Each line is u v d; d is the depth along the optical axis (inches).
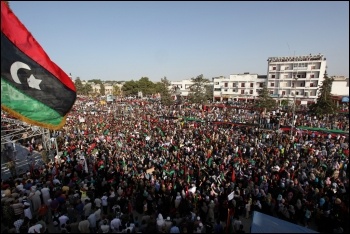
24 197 429.1
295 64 2847.0
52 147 813.2
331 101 1705.2
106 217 392.2
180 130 1131.9
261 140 979.9
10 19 367.2
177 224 381.1
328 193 496.1
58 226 409.1
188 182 528.1
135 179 537.3
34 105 407.5
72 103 470.3
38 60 408.8
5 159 634.8
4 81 365.7
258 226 301.6
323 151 783.1
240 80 3255.4
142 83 3895.2
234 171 577.6
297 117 1569.9
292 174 584.7
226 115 1611.7
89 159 685.3
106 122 1326.3
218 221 380.5
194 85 2748.5
